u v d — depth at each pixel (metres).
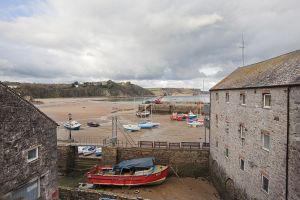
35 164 14.13
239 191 20.95
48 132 15.57
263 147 17.28
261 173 17.42
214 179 27.59
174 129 55.44
